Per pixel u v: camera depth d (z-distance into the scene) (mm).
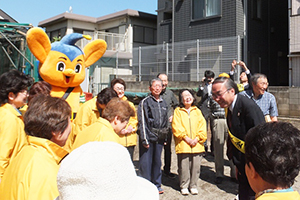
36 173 1522
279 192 1211
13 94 2609
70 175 1133
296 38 10734
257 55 13945
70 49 4785
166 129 4125
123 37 19781
